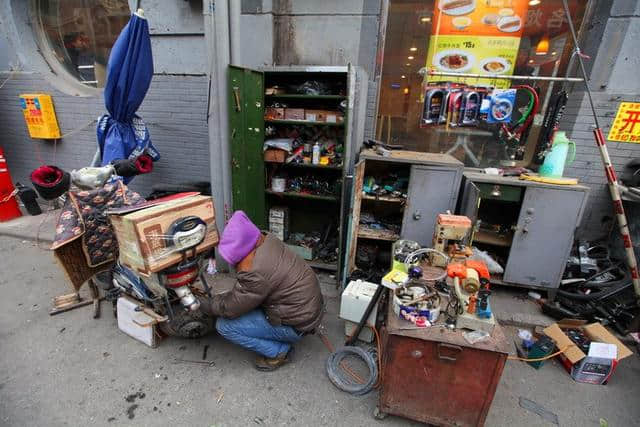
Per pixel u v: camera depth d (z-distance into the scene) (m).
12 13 3.97
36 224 3.94
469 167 3.12
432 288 1.72
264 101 3.07
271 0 3.02
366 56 3.05
